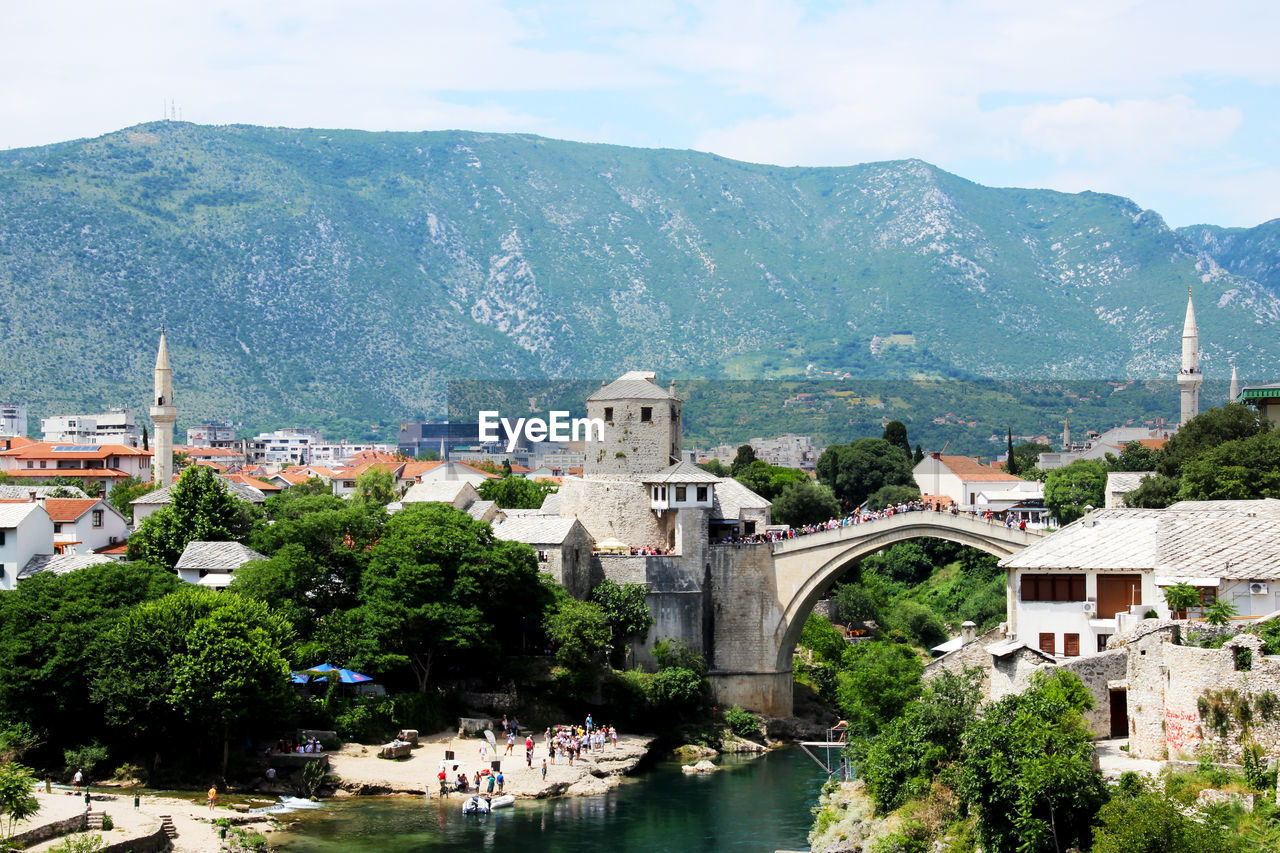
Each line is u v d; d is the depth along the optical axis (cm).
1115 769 6831
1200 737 6719
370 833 9756
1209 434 15938
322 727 11906
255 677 10525
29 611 10950
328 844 9425
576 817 10531
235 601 11125
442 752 12062
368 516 13888
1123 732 7662
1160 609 8712
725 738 13950
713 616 15088
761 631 15038
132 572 11706
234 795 10606
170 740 10838
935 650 12431
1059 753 6712
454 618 12506
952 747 8056
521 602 13488
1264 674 6512
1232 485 13175
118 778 10606
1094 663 7669
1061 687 7375
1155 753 7069
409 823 10094
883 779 8369
